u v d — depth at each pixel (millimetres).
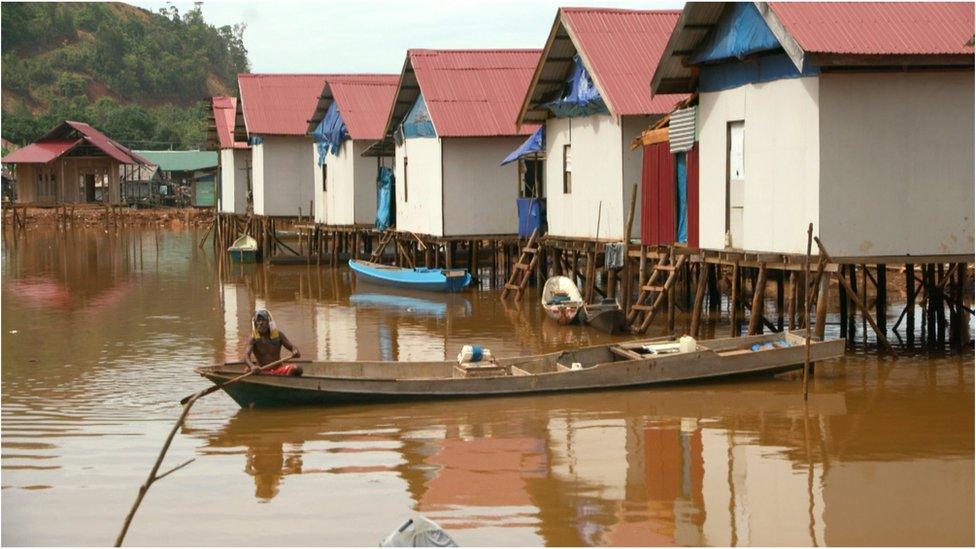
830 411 14633
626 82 22516
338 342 21266
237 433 13906
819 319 16578
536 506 11133
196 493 11625
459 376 16188
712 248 19281
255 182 43938
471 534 10398
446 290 28734
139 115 87938
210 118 52719
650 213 21562
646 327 21062
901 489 11484
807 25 16062
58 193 64938
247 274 35531
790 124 17062
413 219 31641
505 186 29484
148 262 40094
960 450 12797
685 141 19969
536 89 25500
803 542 10156
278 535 10375
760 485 11703
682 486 11680
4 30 102500
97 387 16922
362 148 35531
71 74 98938
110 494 11617
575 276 26219
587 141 24250
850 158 16547
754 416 14445
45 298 28953
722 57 18281
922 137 16781
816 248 16578
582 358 16969
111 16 116125
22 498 11516
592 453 12898
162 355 19953
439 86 29469
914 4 16703
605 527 10562
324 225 37562
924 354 18250
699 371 16109
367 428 14039
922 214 16875
